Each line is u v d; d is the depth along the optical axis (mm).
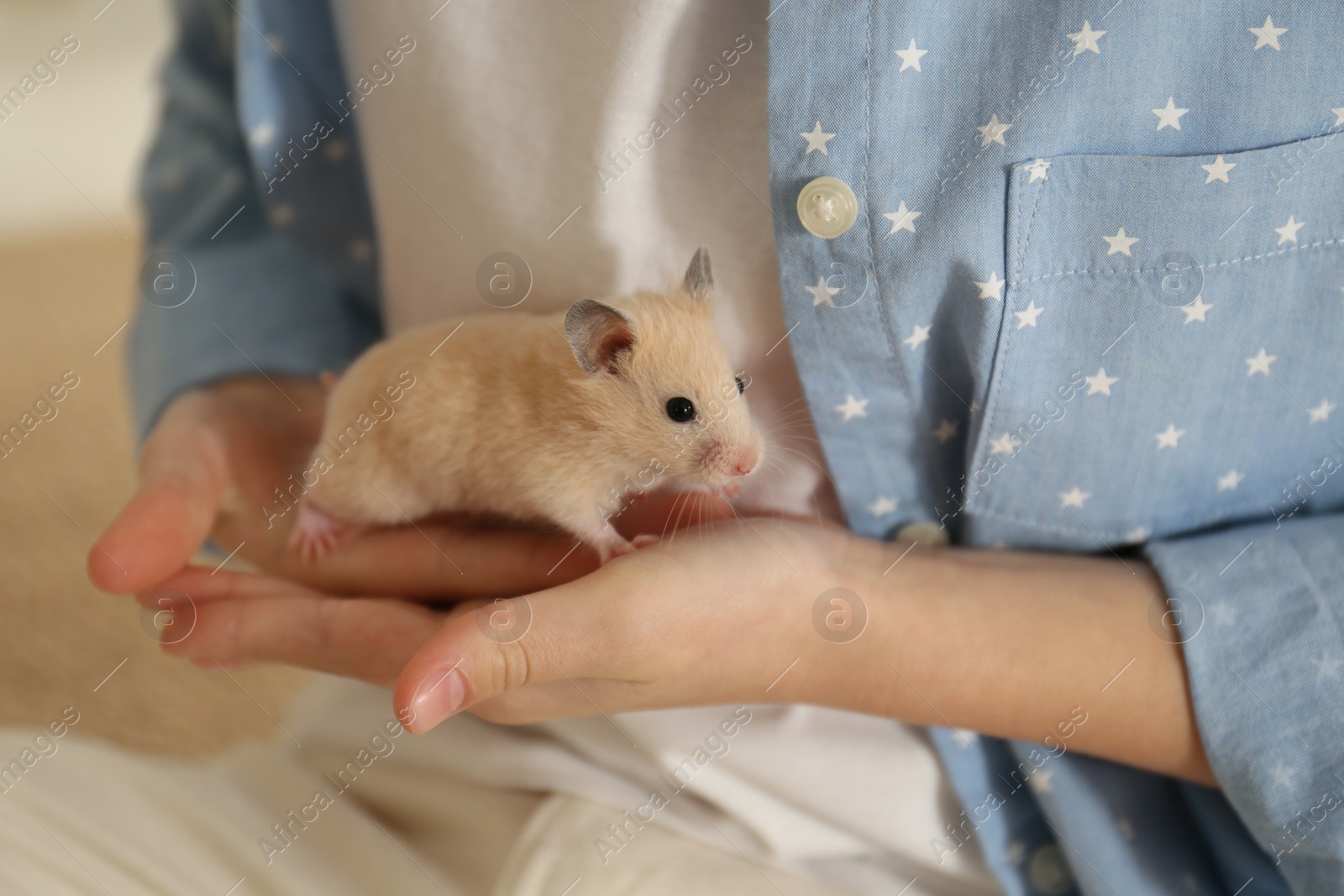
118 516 341
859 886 338
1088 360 326
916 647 324
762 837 334
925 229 321
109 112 655
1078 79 314
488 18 349
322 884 332
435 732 352
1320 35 310
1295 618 320
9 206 598
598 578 309
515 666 299
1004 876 336
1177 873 337
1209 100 314
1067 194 317
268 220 421
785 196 326
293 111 394
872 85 318
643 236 353
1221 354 323
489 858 339
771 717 342
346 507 355
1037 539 345
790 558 325
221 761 369
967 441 340
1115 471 334
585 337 336
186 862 332
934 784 339
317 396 395
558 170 351
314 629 333
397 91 363
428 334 352
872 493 348
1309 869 314
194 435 371
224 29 425
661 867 326
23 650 417
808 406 341
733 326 354
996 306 321
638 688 319
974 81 318
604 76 343
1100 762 338
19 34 667
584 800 337
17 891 312
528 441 341
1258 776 316
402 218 375
